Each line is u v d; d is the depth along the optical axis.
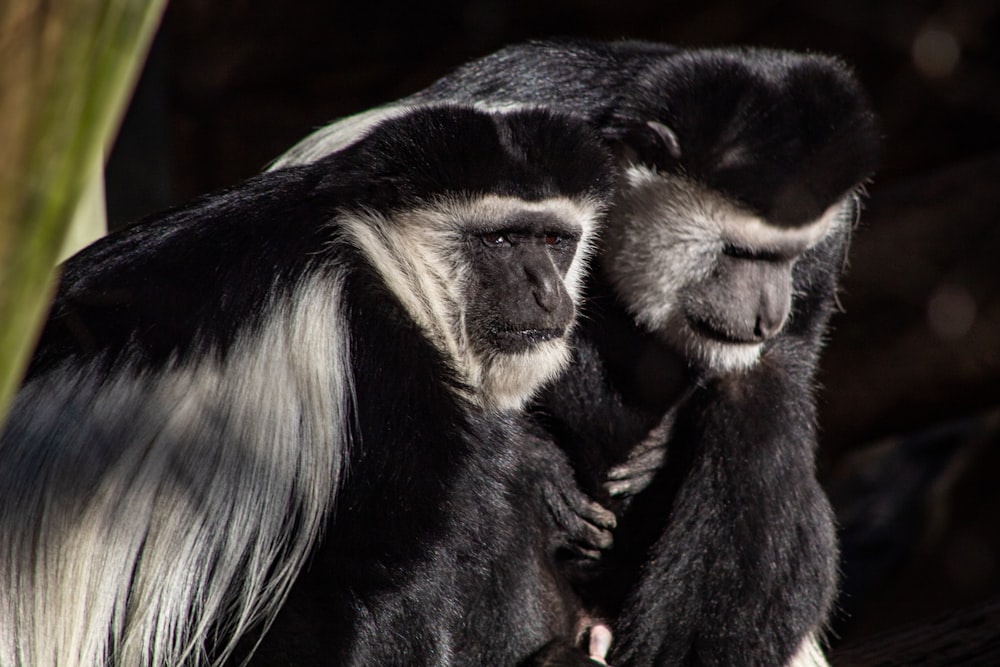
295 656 5.86
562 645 6.89
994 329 12.66
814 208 7.98
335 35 13.30
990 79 12.46
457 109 7.35
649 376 8.02
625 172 8.29
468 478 6.43
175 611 5.81
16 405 5.88
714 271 7.95
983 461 15.85
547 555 7.49
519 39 13.66
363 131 8.09
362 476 6.13
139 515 5.78
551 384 7.77
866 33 12.77
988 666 7.79
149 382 5.87
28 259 2.08
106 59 2.07
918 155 13.41
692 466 7.59
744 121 8.02
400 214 6.98
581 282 8.05
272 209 6.47
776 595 7.41
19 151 2.06
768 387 7.79
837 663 8.05
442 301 7.06
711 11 13.26
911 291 12.89
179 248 6.16
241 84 13.34
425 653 6.05
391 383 6.32
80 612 5.71
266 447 6.00
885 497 15.66
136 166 10.50
